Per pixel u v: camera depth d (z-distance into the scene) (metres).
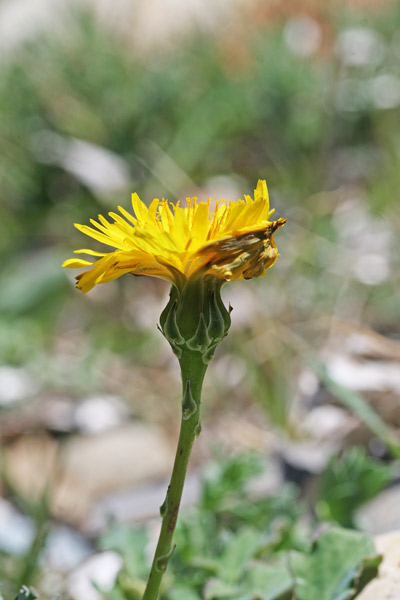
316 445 0.64
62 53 1.26
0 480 0.68
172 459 0.73
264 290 0.87
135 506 0.64
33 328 0.91
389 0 1.31
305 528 0.51
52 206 1.13
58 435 0.77
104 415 0.79
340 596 0.41
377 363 0.64
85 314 0.99
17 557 0.53
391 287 0.87
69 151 1.12
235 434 0.72
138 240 0.36
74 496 0.67
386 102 1.13
